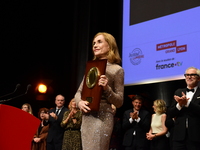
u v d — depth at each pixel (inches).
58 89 268.7
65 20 263.1
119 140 198.2
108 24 234.4
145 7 208.2
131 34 213.0
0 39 262.5
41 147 218.1
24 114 68.7
